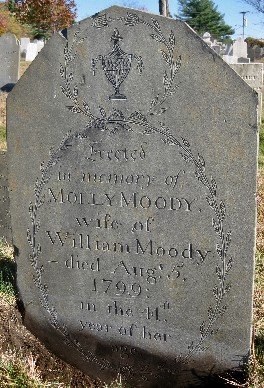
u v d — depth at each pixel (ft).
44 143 3.87
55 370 4.13
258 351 3.69
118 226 3.76
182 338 3.71
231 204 3.37
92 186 3.78
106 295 3.91
